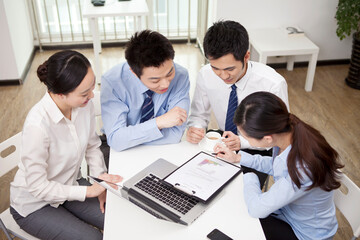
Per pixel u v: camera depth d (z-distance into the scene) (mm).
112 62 4293
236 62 1609
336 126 3127
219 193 1377
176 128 1715
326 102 3498
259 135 1270
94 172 1755
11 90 3691
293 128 1257
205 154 1582
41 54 4492
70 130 1540
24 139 1421
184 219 1250
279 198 1277
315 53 3479
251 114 1247
